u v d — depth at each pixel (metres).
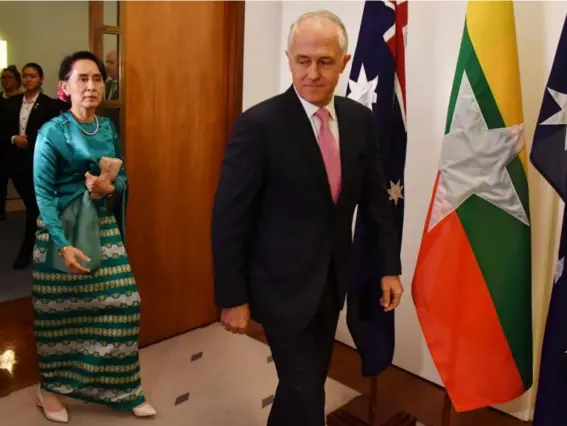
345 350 2.86
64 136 1.97
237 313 1.54
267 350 2.83
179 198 2.83
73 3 5.32
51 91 5.51
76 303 2.08
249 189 1.48
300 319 1.52
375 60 1.99
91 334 2.14
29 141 3.56
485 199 1.87
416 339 2.57
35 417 2.21
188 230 2.91
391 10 1.97
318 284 1.53
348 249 1.64
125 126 2.51
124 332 2.12
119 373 2.16
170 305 2.92
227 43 2.86
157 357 2.72
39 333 2.12
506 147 1.83
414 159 2.46
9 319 3.16
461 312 1.92
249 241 1.57
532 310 2.10
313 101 1.48
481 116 1.84
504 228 1.87
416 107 2.43
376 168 1.70
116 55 2.46
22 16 5.24
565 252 1.69
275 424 1.61
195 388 2.46
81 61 2.00
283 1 2.97
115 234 2.13
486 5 1.81
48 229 1.93
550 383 1.71
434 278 1.95
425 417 2.28
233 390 2.45
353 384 2.52
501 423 2.24
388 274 1.72
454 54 2.28
